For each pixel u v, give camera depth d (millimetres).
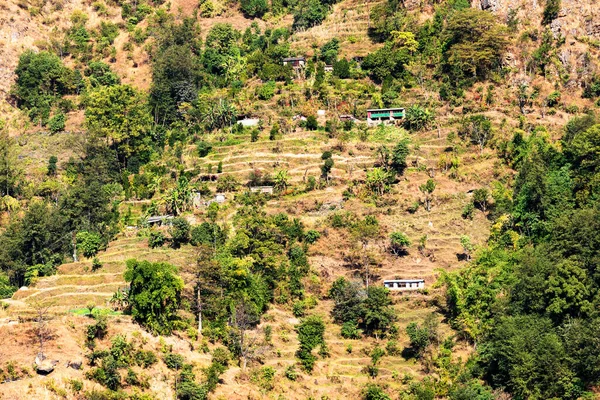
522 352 161000
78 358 152375
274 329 184000
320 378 171125
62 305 184125
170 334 169000
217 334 174875
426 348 175750
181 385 154625
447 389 164875
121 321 167250
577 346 160625
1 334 155750
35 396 143000
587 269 175875
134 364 157000
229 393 158625
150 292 168250
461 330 179500
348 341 183125
